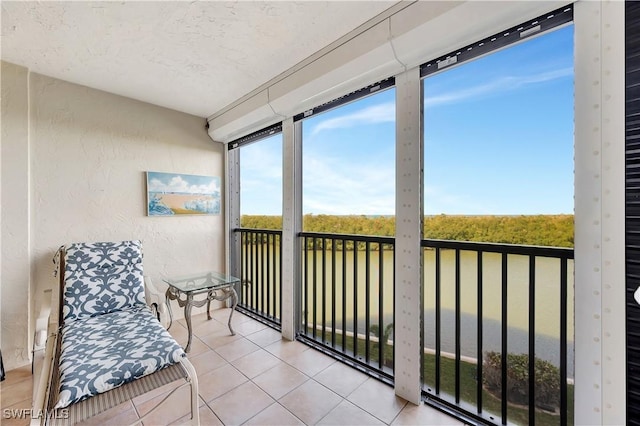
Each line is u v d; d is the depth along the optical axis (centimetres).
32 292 229
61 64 221
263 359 226
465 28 142
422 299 176
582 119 116
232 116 300
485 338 177
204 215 343
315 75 210
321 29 183
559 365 141
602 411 112
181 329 286
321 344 249
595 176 113
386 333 257
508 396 164
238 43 197
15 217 220
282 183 271
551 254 134
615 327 109
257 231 326
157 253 304
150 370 148
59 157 244
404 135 177
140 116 292
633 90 105
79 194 254
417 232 172
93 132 262
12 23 171
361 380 198
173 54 210
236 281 278
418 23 152
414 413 165
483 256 176
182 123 324
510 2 125
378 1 159
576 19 117
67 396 124
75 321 197
